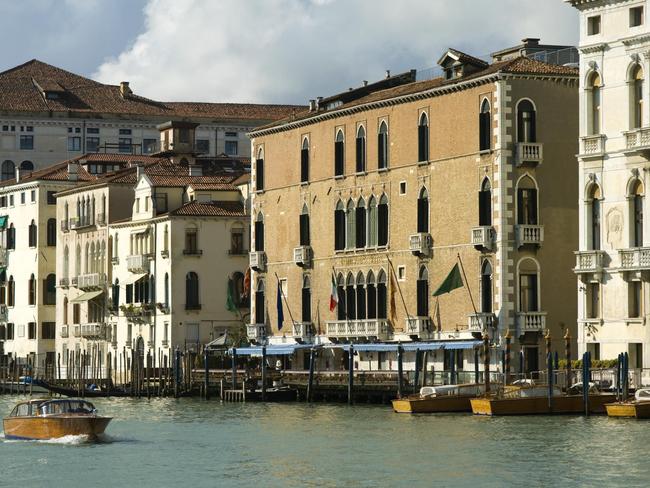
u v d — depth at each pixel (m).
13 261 149.00
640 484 57.44
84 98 164.38
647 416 74.62
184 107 166.62
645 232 81.62
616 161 83.12
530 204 91.31
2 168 160.00
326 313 105.31
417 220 97.19
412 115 97.75
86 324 135.00
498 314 90.75
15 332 148.50
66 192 139.88
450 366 91.31
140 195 128.25
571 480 58.47
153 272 125.38
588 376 76.38
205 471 63.44
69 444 73.31
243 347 112.69
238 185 125.50
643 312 81.62
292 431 76.62
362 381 93.81
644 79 81.50
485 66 95.25
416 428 74.94
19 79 165.00
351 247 102.94
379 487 58.31
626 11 82.25
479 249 92.12
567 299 91.75
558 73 91.62
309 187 107.19
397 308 98.88
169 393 109.31
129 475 62.84
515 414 78.31
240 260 123.69
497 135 91.00
